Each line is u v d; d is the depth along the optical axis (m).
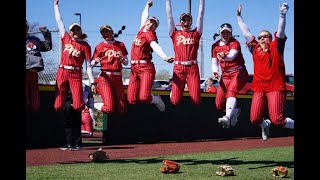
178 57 8.42
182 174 7.03
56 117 12.13
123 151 11.30
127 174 7.02
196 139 15.66
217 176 6.82
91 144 13.51
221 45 8.24
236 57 8.18
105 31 8.86
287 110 17.41
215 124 16.17
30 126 11.66
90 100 10.92
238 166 8.12
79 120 11.19
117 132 13.85
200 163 8.59
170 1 8.38
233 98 8.06
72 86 8.52
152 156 10.02
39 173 7.13
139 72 8.69
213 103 16.12
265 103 7.64
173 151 11.38
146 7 8.76
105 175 6.91
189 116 15.50
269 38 7.48
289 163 8.61
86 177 6.70
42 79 14.41
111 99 8.80
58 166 8.04
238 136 16.81
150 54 8.72
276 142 14.84
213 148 12.38
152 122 14.59
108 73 8.86
